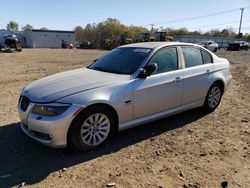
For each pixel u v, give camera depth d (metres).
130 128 5.25
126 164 4.18
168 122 5.95
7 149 4.61
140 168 4.07
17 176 3.84
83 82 4.66
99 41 64.56
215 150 4.68
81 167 4.09
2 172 3.94
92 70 5.44
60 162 4.22
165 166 4.13
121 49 5.96
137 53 5.45
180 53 5.78
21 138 5.02
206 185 3.67
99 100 4.40
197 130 5.55
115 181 3.73
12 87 9.65
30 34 68.31
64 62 21.16
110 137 4.77
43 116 4.18
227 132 5.48
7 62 20.73
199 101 6.22
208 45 41.81
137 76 4.98
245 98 8.26
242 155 4.52
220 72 6.61
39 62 21.11
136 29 109.81
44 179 3.78
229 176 3.89
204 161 4.30
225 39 80.31
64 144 4.25
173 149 4.70
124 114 4.80
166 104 5.45
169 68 5.51
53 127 4.11
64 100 4.21
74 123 4.26
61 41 72.06
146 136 5.21
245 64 19.19
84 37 120.94
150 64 4.99
